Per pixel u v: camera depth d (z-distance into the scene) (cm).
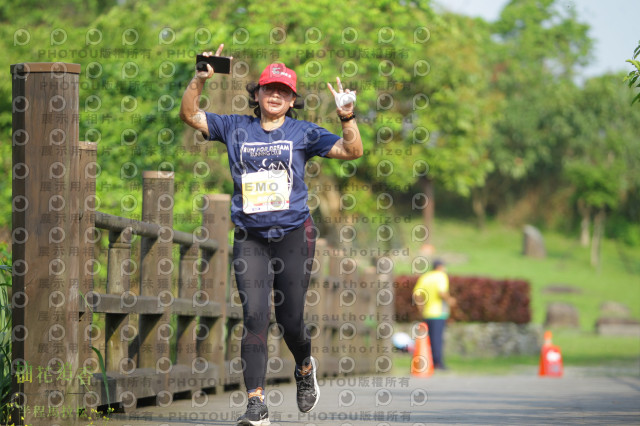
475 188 9894
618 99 8725
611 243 9394
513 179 10012
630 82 917
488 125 5241
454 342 4084
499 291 4172
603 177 8469
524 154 9306
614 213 9581
